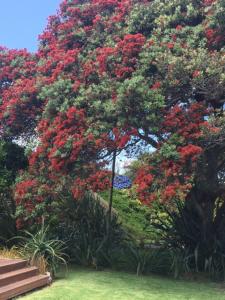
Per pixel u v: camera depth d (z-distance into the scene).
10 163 14.58
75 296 9.15
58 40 14.81
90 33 14.22
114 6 14.53
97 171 10.80
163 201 9.74
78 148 10.61
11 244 12.43
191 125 10.52
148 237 17.12
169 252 12.24
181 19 12.59
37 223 12.52
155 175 9.98
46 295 9.05
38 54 16.05
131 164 11.88
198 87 11.21
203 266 12.41
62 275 11.30
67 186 11.59
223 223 12.89
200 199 12.88
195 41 11.77
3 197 13.23
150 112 10.53
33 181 11.82
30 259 10.64
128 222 20.33
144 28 12.87
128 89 10.38
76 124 11.08
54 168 10.84
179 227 12.98
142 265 11.98
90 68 12.20
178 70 11.01
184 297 9.71
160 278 11.59
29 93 14.16
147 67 11.38
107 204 20.48
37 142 14.29
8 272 9.46
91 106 11.07
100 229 13.55
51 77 13.26
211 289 10.70
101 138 10.62
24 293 9.09
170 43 11.55
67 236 12.98
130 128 10.66
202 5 12.70
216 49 11.91
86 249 12.64
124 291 9.90
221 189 12.55
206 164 11.77
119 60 11.87
